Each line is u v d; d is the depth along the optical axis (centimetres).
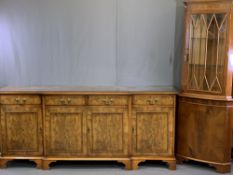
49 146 320
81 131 317
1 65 358
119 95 311
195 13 306
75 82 360
